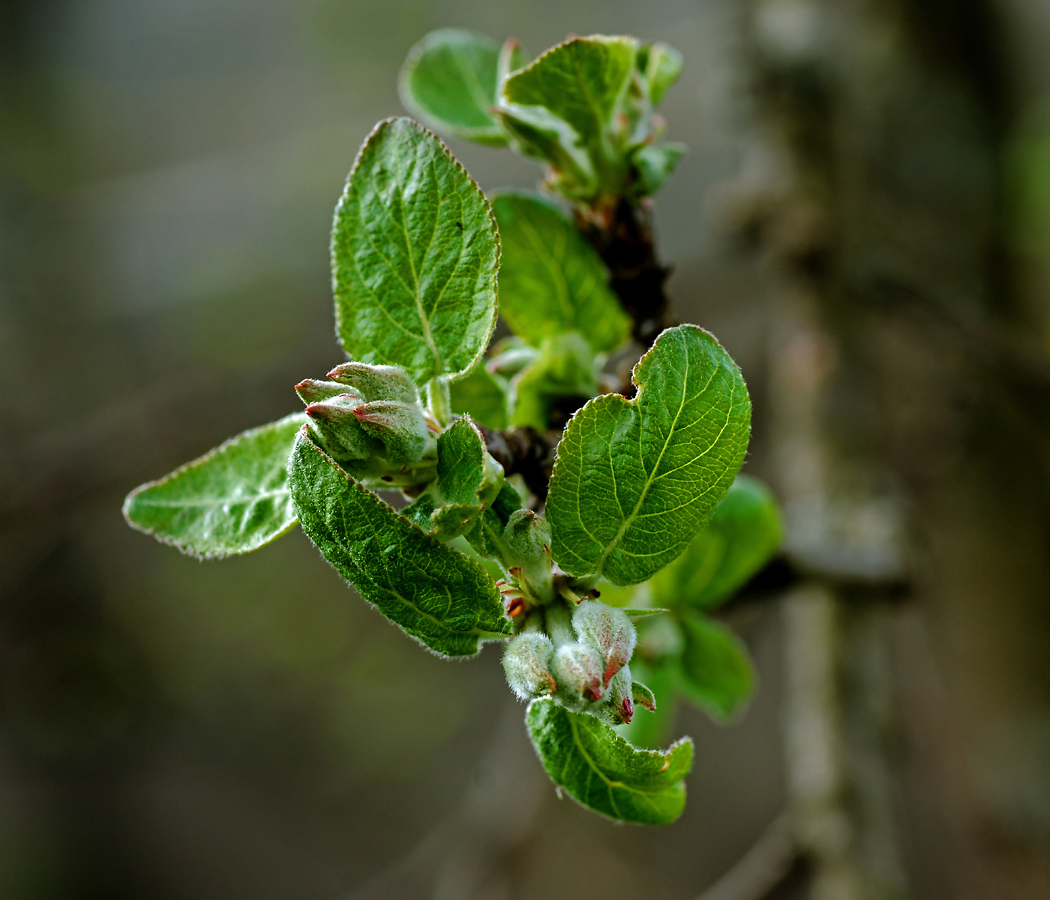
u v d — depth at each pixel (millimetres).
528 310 330
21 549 1028
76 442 838
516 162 1319
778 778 1266
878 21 804
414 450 279
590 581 283
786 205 598
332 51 1290
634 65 314
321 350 925
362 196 289
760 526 351
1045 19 939
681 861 1213
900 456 704
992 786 720
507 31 1310
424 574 271
